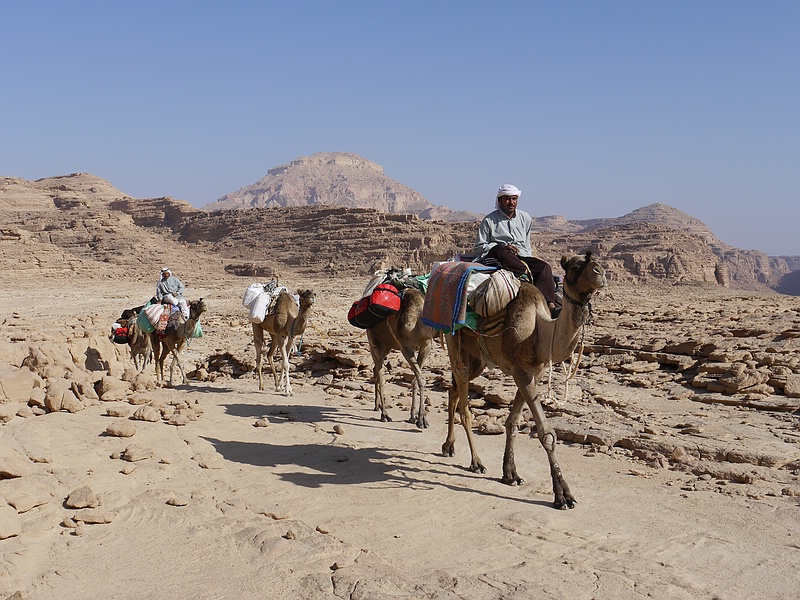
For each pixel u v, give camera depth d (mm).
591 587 5875
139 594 5777
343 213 142875
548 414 12109
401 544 6766
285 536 6797
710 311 27094
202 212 174125
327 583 5895
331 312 44031
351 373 16969
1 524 6621
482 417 11758
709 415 11680
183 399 13773
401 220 137625
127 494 7918
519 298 8156
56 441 9688
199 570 6188
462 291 8664
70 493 7801
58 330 18344
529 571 6156
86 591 5828
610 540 6859
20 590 5727
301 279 104438
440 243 129250
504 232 9406
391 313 11930
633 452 9875
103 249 124938
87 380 13031
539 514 7547
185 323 17266
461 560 6398
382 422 12273
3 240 97312
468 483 8703
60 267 91812
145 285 86125
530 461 9641
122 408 11383
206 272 113500
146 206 186500
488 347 8609
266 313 15328
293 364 18844
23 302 59812
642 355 16328
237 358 19766
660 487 8453
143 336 19016
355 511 7660
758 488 8281
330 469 9266
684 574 6137
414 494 8234
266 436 11055
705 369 14258
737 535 6953
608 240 174375
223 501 7840
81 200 182375
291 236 142375
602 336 18578
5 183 184625
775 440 10000
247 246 142750
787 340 15836
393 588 5812
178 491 8109
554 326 7727
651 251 162375
